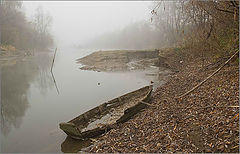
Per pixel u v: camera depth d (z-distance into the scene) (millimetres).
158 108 10445
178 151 6277
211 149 6004
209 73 13531
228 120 6949
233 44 12914
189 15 16625
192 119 8016
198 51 19750
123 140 7668
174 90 13367
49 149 8125
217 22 14594
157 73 23672
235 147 5719
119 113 11242
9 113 12844
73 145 8180
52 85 20641
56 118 11773
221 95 9164
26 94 17406
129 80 21391
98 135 8781
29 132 9977
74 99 15461
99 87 18938
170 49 28703
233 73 11047
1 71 29344
